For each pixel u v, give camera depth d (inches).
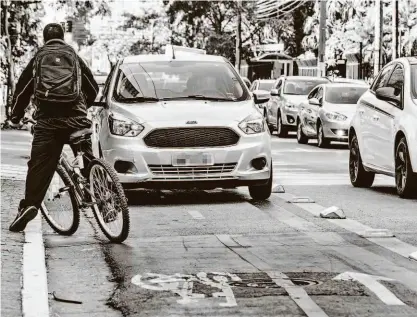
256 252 421.4
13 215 505.4
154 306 318.0
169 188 594.9
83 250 427.5
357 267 386.6
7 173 749.9
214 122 593.9
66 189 462.9
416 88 645.3
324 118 1243.8
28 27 1733.5
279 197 641.0
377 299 326.6
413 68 657.6
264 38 3075.8
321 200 625.9
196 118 594.2
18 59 1739.7
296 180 767.7
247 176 599.5
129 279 362.0
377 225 508.7
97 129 664.4
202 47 3090.6
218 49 3061.0
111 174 442.6
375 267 386.9
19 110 464.1
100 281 360.8
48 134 446.6
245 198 634.8
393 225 509.4
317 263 394.3
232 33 3100.4
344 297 328.8
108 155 601.0
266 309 312.3
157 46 3590.1
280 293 335.3
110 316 307.9
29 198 449.4
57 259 406.3
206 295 332.8
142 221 523.8
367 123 694.5
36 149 447.5
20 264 372.2
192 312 309.6
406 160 626.5
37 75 445.1
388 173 662.5
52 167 450.6
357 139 711.7
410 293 336.5
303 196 646.5
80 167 459.5
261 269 379.2
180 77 648.4
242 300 324.8
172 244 443.8
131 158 589.6
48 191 481.4
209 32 3063.5
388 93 661.9
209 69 657.0
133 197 638.5
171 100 627.5
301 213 557.3
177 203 607.5
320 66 2101.4
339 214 538.3
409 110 632.4
